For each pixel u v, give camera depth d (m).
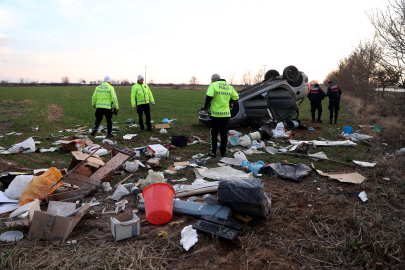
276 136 8.27
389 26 8.86
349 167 5.33
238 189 3.02
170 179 4.67
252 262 2.38
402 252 2.52
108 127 8.47
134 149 6.44
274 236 2.82
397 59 9.12
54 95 36.69
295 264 2.38
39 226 2.71
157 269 2.28
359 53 15.84
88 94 40.19
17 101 25.06
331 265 2.35
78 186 3.87
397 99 10.91
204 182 4.32
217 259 2.42
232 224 2.87
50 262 2.36
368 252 2.52
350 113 15.40
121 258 2.42
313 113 11.84
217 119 6.01
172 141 7.30
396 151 6.20
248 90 10.59
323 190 4.09
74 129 10.20
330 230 2.91
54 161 5.76
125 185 4.20
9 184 4.14
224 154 6.24
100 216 3.31
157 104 22.81
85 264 2.33
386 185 4.28
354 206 3.52
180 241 2.64
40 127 10.63
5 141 7.93
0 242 2.64
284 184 4.37
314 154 6.18
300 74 10.75
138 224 2.79
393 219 3.15
